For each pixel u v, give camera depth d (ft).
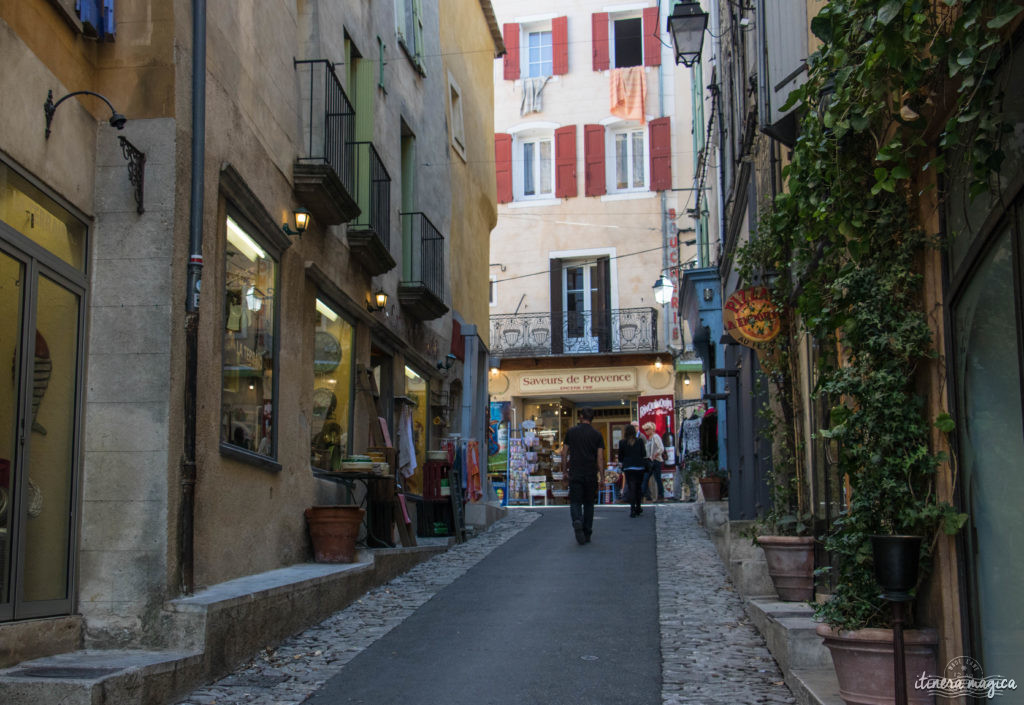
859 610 17.31
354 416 42.98
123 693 19.65
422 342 56.03
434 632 28.60
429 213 57.82
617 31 103.91
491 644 26.99
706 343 67.62
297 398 35.24
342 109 39.45
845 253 20.47
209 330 27.35
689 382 95.30
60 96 23.67
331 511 35.29
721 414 62.69
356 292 42.93
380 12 48.26
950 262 16.89
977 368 15.74
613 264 99.09
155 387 24.72
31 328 22.08
